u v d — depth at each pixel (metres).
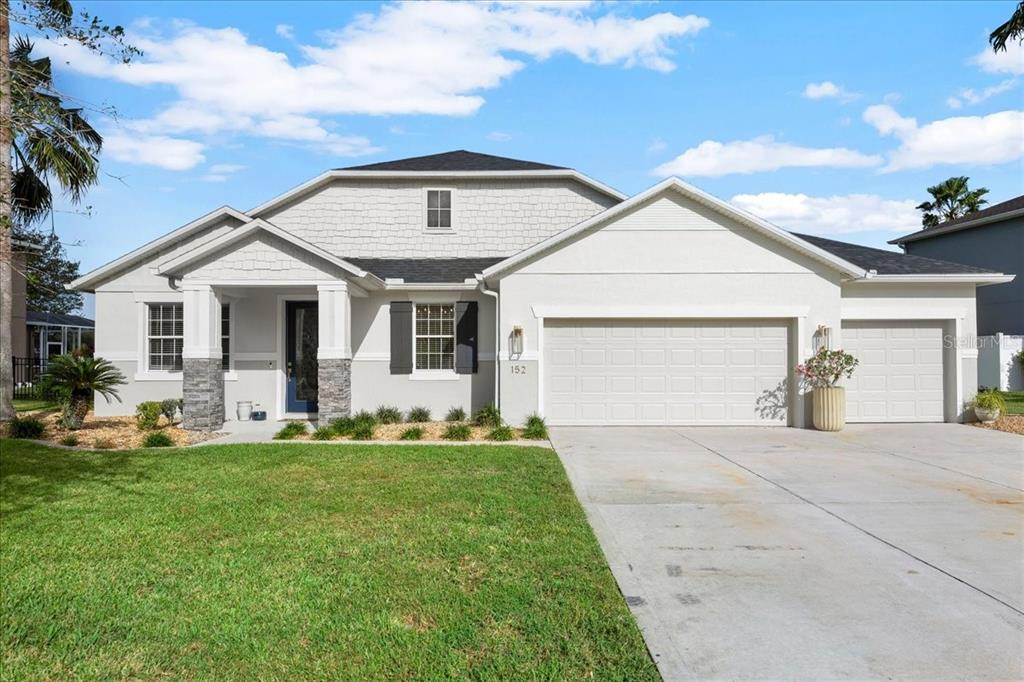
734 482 8.87
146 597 4.78
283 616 4.45
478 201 18.12
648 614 4.59
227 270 13.64
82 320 39.12
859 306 14.87
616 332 14.48
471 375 15.82
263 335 15.91
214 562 5.51
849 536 6.45
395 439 12.49
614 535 6.46
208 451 10.88
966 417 14.89
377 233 18.03
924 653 4.04
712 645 4.12
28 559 5.60
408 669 3.77
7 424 13.45
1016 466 10.00
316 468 9.43
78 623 4.37
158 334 16.38
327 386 13.61
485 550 5.79
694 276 14.29
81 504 7.42
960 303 14.92
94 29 7.95
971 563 5.67
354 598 4.75
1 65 7.92
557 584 5.02
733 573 5.42
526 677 3.67
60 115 8.63
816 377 13.92
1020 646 4.13
